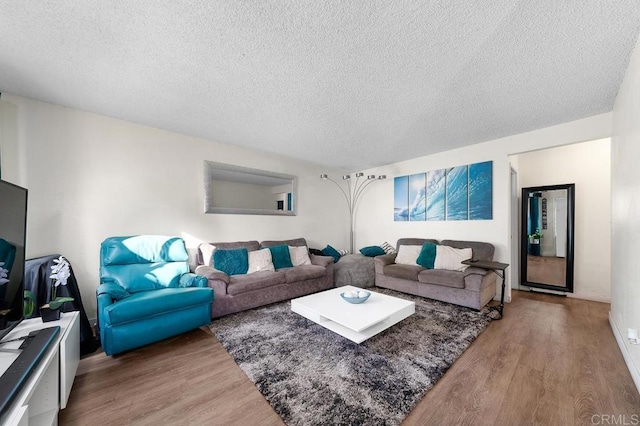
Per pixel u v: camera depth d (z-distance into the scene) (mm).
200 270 2916
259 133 3264
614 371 1737
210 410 1413
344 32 1514
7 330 1246
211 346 2139
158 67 1868
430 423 1305
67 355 1439
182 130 3156
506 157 3406
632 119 1765
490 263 2982
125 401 1486
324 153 4180
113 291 2154
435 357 1930
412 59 1768
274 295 3166
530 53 1699
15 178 2264
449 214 3998
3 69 1880
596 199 3432
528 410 1392
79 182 2572
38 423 1229
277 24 1452
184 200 3293
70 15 1377
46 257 2186
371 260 4348
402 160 4629
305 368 1798
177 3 1303
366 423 1303
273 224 4273
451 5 1313
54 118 2449
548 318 2717
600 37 1546
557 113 2652
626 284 1908
